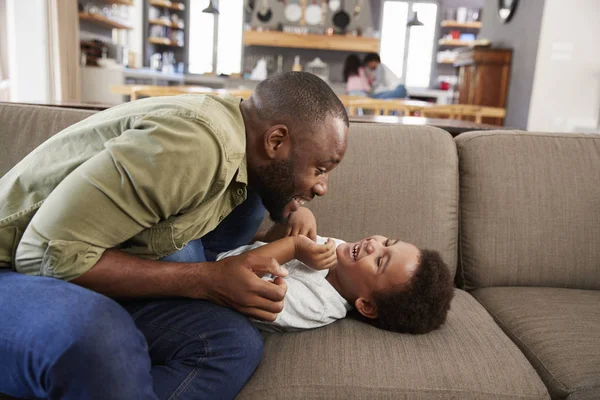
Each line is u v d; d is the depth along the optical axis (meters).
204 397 0.83
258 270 0.84
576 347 1.03
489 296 1.35
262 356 0.94
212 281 0.82
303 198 0.95
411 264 1.09
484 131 1.53
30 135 1.34
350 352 0.97
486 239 1.42
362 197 1.38
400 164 1.40
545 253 1.41
